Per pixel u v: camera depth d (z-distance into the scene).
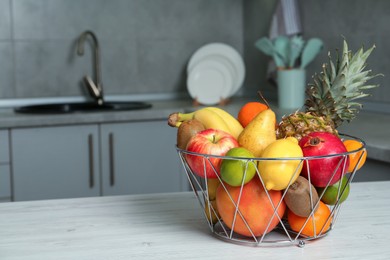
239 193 0.88
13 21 3.41
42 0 3.44
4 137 2.82
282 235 0.95
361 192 1.22
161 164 3.04
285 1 3.26
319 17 3.14
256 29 3.65
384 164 1.96
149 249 0.90
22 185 2.86
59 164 2.90
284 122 0.97
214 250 0.89
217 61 3.47
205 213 0.97
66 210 1.13
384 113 2.71
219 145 0.89
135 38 3.62
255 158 0.83
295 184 0.87
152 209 1.13
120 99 3.62
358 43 2.84
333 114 1.06
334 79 1.04
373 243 0.92
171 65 3.70
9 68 3.43
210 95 3.43
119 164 2.99
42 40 3.46
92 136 2.93
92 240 0.95
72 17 3.50
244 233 0.91
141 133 3.01
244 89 3.85
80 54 3.38
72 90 3.52
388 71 2.65
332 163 0.87
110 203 1.17
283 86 3.07
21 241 0.95
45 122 2.84
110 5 3.56
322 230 0.92
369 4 2.74
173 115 1.04
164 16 3.67
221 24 3.78
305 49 3.01
